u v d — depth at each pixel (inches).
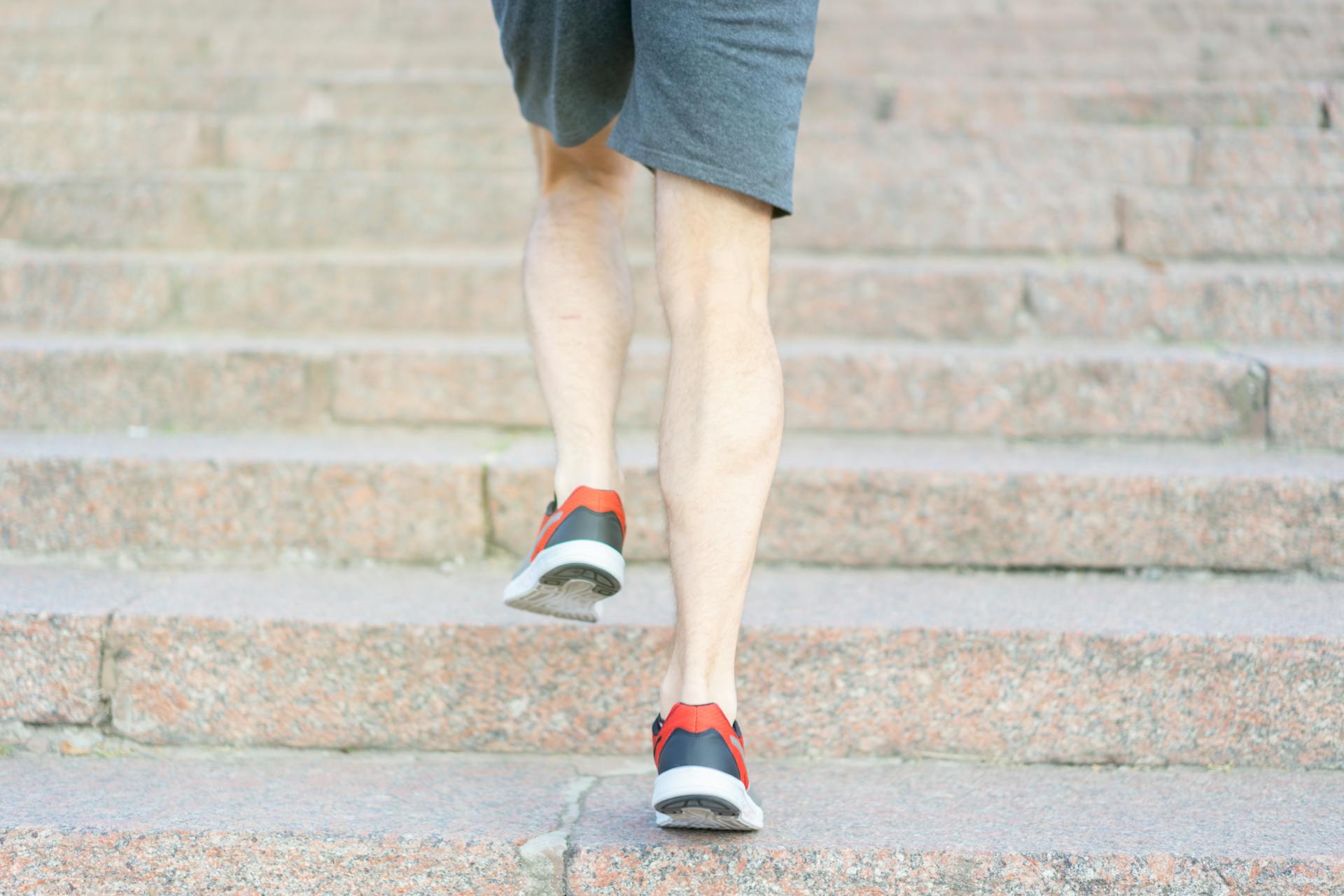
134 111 383.6
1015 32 468.1
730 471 138.5
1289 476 212.1
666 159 137.3
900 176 314.8
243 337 286.2
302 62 446.0
